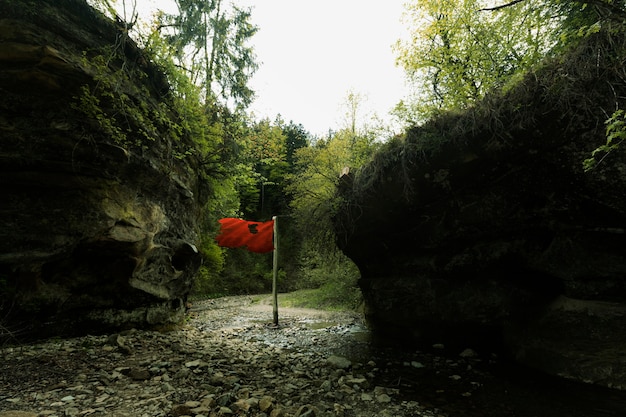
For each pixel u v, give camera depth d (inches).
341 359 253.0
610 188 199.3
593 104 204.8
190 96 422.0
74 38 253.6
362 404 174.6
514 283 282.4
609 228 213.8
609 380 195.8
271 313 579.2
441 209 311.7
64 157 248.5
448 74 359.6
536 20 286.2
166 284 351.9
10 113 230.5
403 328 355.6
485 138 262.2
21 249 231.5
